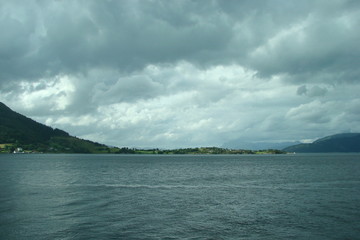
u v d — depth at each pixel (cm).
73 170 11950
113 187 6612
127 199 5038
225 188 6556
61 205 4441
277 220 3625
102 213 3919
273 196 5434
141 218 3672
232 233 3094
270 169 13375
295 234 3073
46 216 3719
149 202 4766
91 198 5103
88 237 2912
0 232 3039
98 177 9000
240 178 8969
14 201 4741
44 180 7981
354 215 3894
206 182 7806
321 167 14800
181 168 14112
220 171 12088
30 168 13025
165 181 8006
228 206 4469
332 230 3212
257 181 8069
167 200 4966
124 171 11700
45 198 5059
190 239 2895
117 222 3469
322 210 4203
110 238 2895
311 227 3325
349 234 3080
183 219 3647
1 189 6131
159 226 3322
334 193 5819
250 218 3719
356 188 6556
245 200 4997
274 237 2977
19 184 7025
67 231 3097
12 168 12925
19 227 3222
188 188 6550
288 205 4566
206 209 4244
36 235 2958
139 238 2903
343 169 13162
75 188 6384
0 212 3912
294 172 11425
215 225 3381
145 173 10800
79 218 3631
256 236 3003
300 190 6228
